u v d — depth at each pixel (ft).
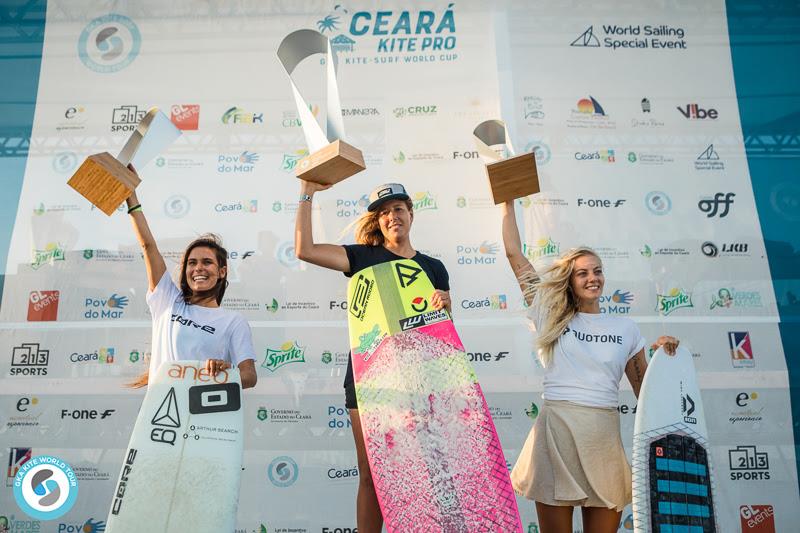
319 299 12.04
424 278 9.47
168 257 12.18
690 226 12.30
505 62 12.91
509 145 10.29
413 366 8.93
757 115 12.76
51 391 11.59
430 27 13.01
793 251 12.20
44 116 12.72
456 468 8.35
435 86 12.82
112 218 12.30
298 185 12.51
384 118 12.71
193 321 9.30
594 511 8.32
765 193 12.45
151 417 8.51
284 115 12.78
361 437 9.19
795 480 11.30
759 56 12.96
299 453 11.46
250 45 13.04
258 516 11.23
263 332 11.91
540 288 9.16
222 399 8.69
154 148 9.93
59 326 11.84
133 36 13.03
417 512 8.20
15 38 12.96
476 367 11.78
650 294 12.03
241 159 12.60
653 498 8.02
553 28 13.04
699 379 11.70
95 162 8.84
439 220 12.32
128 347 11.80
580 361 8.59
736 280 12.09
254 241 12.27
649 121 12.73
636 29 13.07
